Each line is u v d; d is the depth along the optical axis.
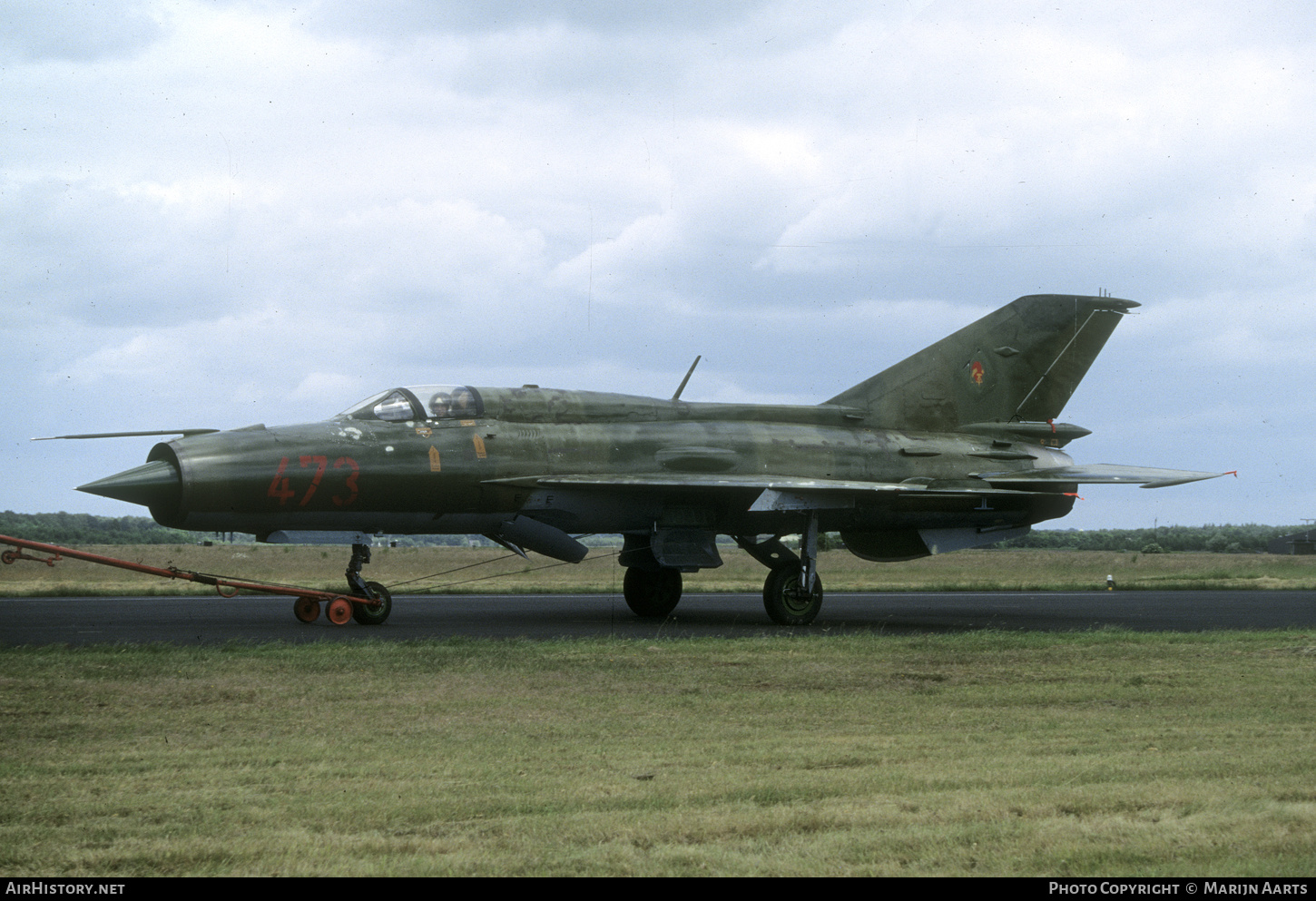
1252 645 13.33
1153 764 6.59
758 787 5.98
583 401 18.02
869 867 4.65
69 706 8.52
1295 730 7.91
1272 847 4.88
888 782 6.10
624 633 15.27
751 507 17.16
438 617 17.84
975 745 7.29
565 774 6.34
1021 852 4.84
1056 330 21.89
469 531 17.03
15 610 18.44
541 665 11.04
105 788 5.96
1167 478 18.92
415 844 4.94
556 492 17.03
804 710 8.76
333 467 15.37
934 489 18.16
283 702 8.84
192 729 7.72
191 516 14.73
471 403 16.94
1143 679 10.59
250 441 15.12
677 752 7.00
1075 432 22.17
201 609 19.00
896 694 9.58
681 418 18.86
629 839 5.03
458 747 7.16
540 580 33.25
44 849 4.87
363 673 10.38
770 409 19.78
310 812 5.46
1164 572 41.03
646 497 17.78
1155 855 4.79
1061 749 7.16
